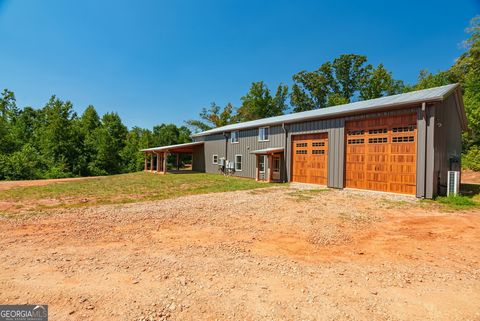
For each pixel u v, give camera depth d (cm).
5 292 282
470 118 1998
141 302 262
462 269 357
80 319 231
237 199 944
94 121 3350
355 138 1200
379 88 3616
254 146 1927
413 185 989
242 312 244
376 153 1116
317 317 236
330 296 277
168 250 426
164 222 611
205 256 400
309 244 466
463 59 2461
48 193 1121
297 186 1358
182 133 4234
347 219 645
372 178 1128
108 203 881
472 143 2200
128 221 620
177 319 232
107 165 2984
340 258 400
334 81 3953
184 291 286
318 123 1383
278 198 961
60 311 245
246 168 2005
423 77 3459
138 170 3319
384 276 332
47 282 306
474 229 561
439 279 324
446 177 1098
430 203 859
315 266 366
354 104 1547
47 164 2552
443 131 1052
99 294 278
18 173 2095
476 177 1786
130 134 4028
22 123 3152
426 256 409
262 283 309
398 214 703
